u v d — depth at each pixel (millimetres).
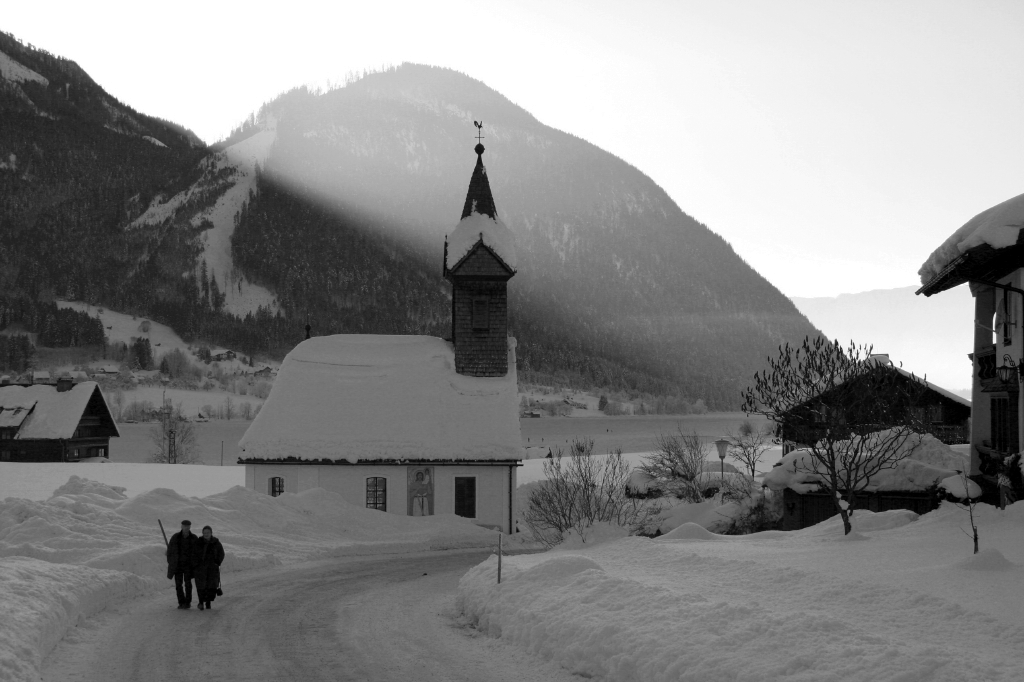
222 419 184125
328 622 19156
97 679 14008
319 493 39469
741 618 13617
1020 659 11484
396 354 49562
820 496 39312
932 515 26203
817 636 12453
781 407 29688
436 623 19219
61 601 17297
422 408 46000
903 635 12875
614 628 14398
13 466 71625
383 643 17016
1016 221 25406
